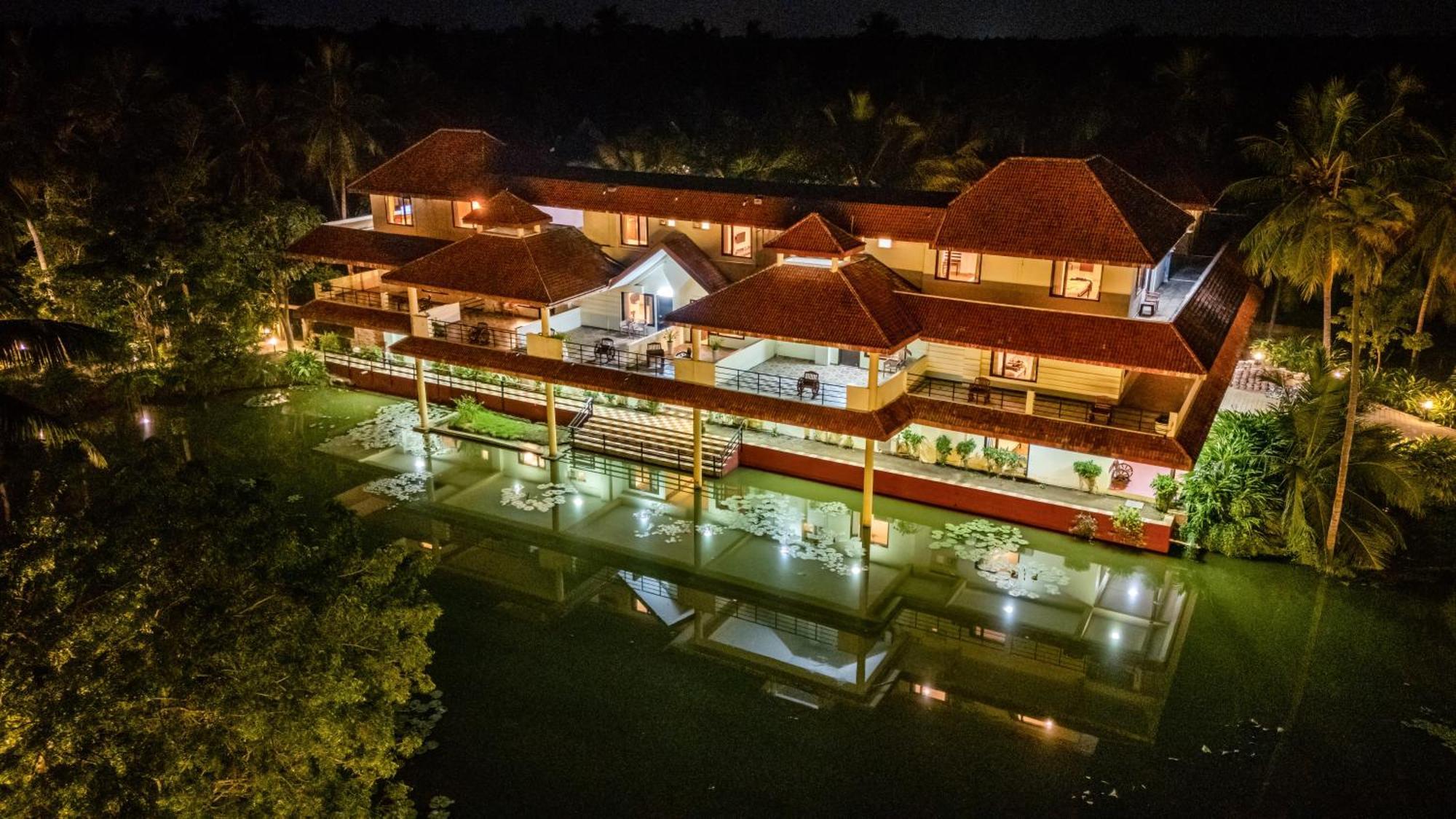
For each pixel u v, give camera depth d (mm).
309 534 17328
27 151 44875
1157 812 20469
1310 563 29719
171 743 13312
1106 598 29031
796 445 37156
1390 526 29328
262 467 37750
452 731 23109
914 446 35469
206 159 58531
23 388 40875
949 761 22141
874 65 93938
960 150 56594
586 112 91688
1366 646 26281
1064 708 24078
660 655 26500
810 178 61031
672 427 39156
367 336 47938
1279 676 25172
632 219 41594
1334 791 21016
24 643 12828
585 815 20359
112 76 59281
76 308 42250
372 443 40344
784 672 25781
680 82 98500
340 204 63594
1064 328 30984
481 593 29609
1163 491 30734
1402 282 39969
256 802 14578
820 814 20438
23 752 12016
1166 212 34875
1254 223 47531
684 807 20641
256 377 46125
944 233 32812
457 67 96062
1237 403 39656
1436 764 21734
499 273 37594
